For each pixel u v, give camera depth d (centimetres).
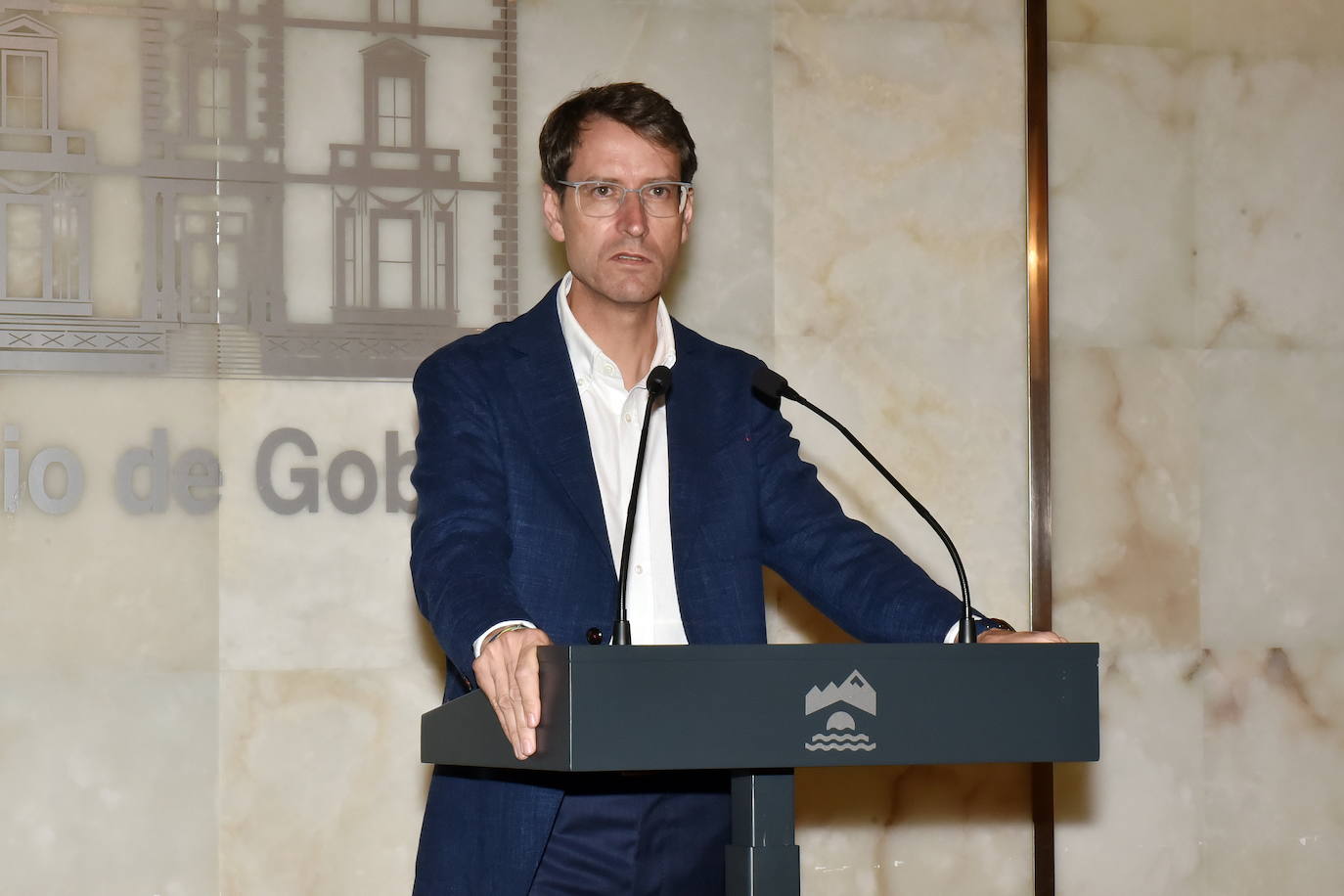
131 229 425
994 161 482
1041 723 189
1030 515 471
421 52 445
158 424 422
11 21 421
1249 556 491
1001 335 479
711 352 290
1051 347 482
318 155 437
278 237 432
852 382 467
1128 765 478
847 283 469
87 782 411
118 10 427
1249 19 504
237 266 430
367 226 438
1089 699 192
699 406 278
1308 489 497
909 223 474
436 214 443
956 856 465
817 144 469
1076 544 479
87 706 413
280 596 425
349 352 434
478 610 214
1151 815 478
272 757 421
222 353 427
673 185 277
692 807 254
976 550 471
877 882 459
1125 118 493
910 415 470
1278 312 499
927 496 469
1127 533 483
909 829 462
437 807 256
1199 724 483
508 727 189
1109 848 475
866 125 473
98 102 425
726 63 464
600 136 276
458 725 217
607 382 278
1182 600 485
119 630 416
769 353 461
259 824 420
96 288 422
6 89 420
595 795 248
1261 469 495
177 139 429
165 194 427
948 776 467
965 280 477
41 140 421
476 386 261
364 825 425
